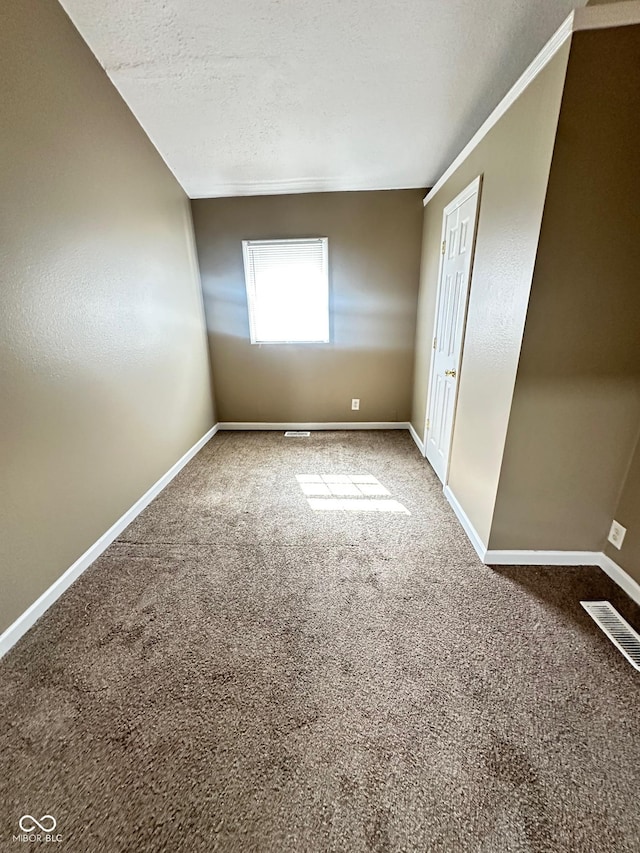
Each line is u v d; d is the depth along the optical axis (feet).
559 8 5.42
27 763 3.77
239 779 3.63
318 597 5.91
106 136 7.07
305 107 7.86
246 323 12.66
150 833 3.26
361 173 10.24
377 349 12.76
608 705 4.27
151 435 8.98
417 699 4.35
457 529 7.64
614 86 4.29
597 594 5.84
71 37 6.03
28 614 5.38
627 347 5.30
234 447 12.26
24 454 5.34
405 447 11.99
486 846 3.16
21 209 5.19
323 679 4.60
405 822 3.31
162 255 9.47
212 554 6.98
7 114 4.93
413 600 5.81
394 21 6.03
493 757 3.78
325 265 11.87
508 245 5.69
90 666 4.80
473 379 7.14
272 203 11.41
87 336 6.64
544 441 5.79
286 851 3.14
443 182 9.16
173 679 4.62
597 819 3.32
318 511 8.39
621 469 5.85
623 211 4.74
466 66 6.81
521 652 4.91
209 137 8.72
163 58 6.68
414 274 11.88
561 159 4.54
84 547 6.60
